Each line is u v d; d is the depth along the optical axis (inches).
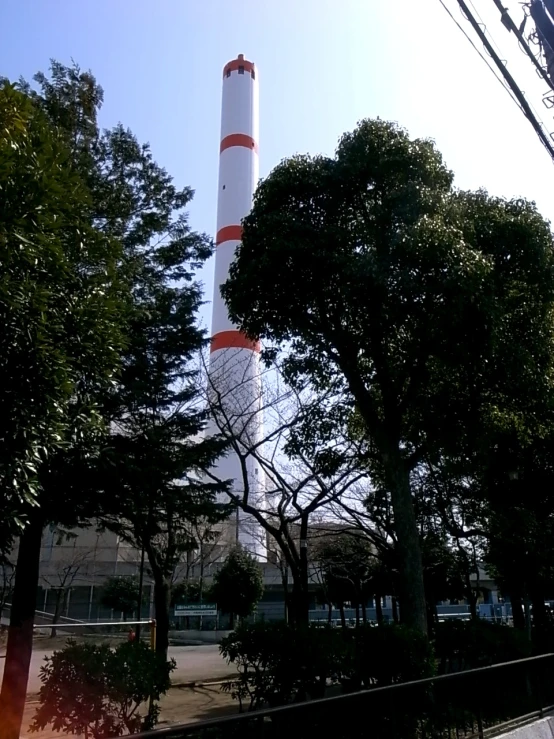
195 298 463.8
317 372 448.5
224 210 1918.1
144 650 307.0
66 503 352.8
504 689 318.3
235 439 487.5
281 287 396.8
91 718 273.7
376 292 372.5
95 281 219.9
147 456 375.2
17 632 331.6
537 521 535.5
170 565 499.8
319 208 410.6
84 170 411.5
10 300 162.4
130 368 402.6
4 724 315.6
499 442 552.1
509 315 399.9
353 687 324.5
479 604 1614.2
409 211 374.9
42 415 168.1
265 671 329.1
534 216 408.5
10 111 194.7
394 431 410.3
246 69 2126.0
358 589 948.6
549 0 281.7
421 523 600.7
